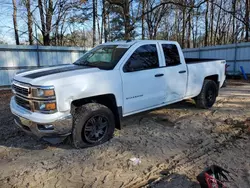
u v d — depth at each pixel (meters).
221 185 2.37
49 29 16.00
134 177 2.71
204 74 5.40
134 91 3.88
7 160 3.18
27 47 10.05
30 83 3.05
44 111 2.99
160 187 2.51
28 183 2.63
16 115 3.38
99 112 3.51
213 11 27.38
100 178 2.70
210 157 3.18
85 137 3.43
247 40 17.66
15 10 15.29
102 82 3.44
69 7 16.31
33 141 3.80
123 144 3.63
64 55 11.34
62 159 3.18
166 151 3.39
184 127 4.41
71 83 3.14
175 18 28.75
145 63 4.08
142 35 21.84
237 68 13.43
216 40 29.19
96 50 4.49
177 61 4.72
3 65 9.52
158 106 4.38
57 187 2.54
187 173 2.78
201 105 5.59
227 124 4.57
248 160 3.08
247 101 6.62
